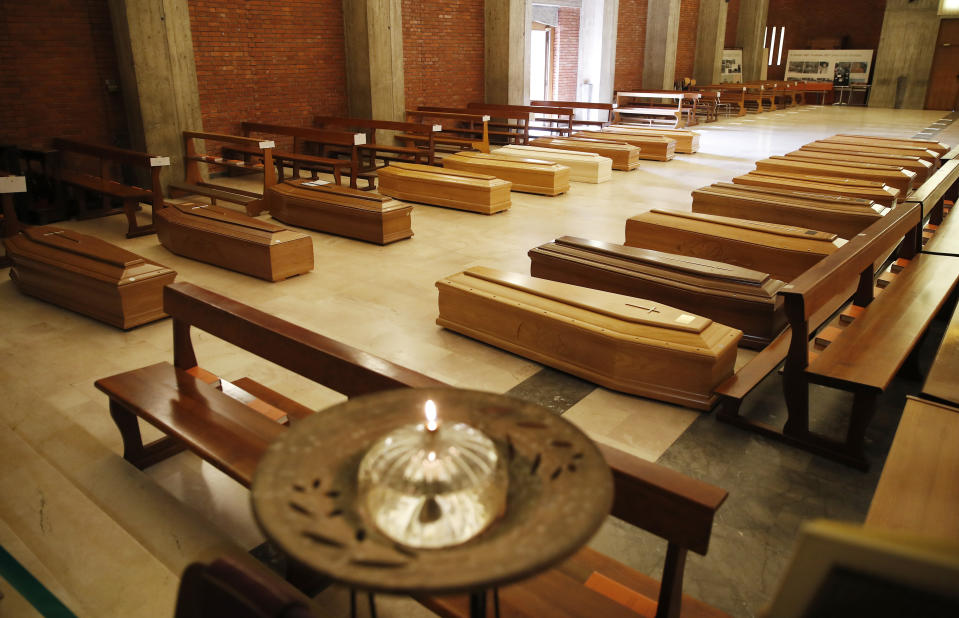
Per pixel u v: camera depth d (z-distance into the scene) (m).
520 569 0.81
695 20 23.47
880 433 3.72
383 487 0.94
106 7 9.49
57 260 5.32
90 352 4.64
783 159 9.45
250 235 6.13
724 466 3.39
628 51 20.73
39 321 5.17
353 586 0.79
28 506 2.96
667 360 3.91
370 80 12.90
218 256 6.46
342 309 5.45
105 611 2.39
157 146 9.69
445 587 0.78
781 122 19.72
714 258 6.05
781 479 3.29
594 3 18.56
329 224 7.77
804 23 27.38
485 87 16.33
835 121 20.03
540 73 19.58
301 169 11.45
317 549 0.85
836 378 3.29
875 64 24.81
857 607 0.65
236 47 11.23
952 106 23.61
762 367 3.98
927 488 2.24
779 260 5.71
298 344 2.70
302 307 5.48
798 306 3.30
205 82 10.90
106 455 3.37
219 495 3.12
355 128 13.30
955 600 0.59
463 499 0.94
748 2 26.16
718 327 4.00
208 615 1.09
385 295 5.79
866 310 4.14
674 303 4.86
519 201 9.71
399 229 7.47
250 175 11.42
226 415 2.90
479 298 4.68
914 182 9.12
